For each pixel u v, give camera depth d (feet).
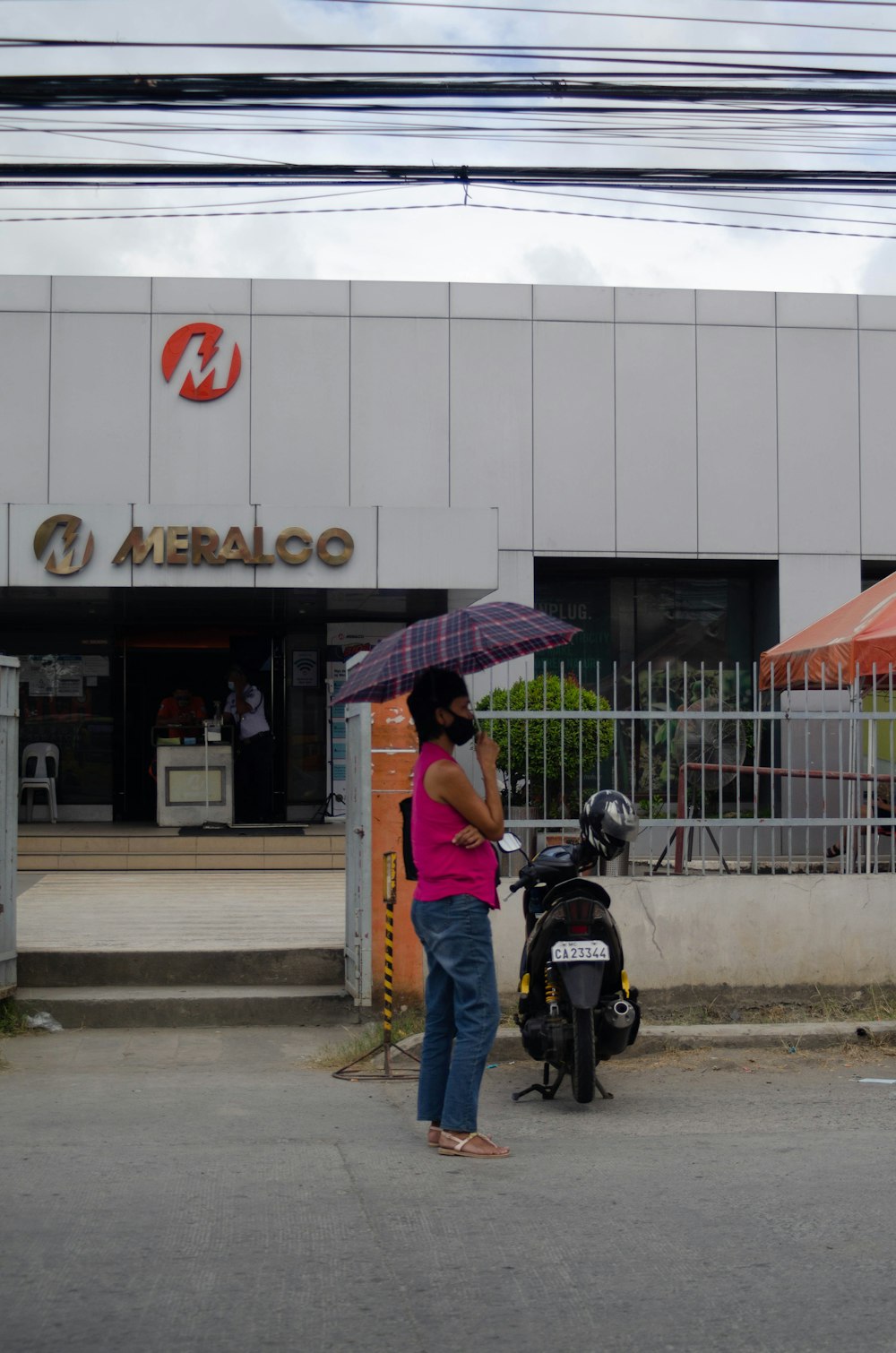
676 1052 25.12
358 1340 11.71
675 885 26.96
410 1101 21.61
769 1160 17.58
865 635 35.99
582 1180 16.57
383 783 27.22
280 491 53.52
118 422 53.11
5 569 46.09
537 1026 20.79
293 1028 27.86
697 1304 12.48
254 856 47.88
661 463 54.85
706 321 55.21
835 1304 12.47
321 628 59.06
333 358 53.93
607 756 30.99
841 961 27.27
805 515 55.21
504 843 20.93
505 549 54.29
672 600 57.31
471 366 54.39
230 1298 12.66
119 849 47.70
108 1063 24.80
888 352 55.93
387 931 24.00
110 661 58.13
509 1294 12.75
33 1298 12.64
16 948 28.32
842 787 31.71
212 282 53.62
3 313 52.90
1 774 27.22
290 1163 17.47
